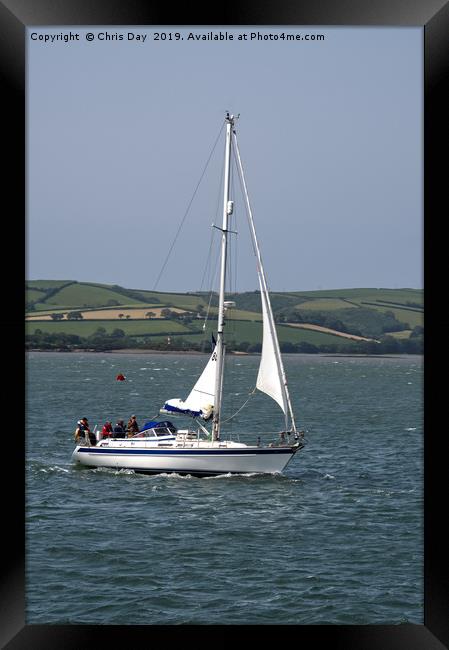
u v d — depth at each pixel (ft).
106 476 431.43
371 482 436.35
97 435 456.45
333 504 375.86
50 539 308.81
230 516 349.82
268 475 426.51
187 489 400.88
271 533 322.34
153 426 442.91
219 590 252.83
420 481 440.04
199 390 427.33
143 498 381.81
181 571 270.67
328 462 510.58
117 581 260.01
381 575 269.23
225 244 419.33
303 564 280.10
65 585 255.50
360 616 232.12
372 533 323.78
